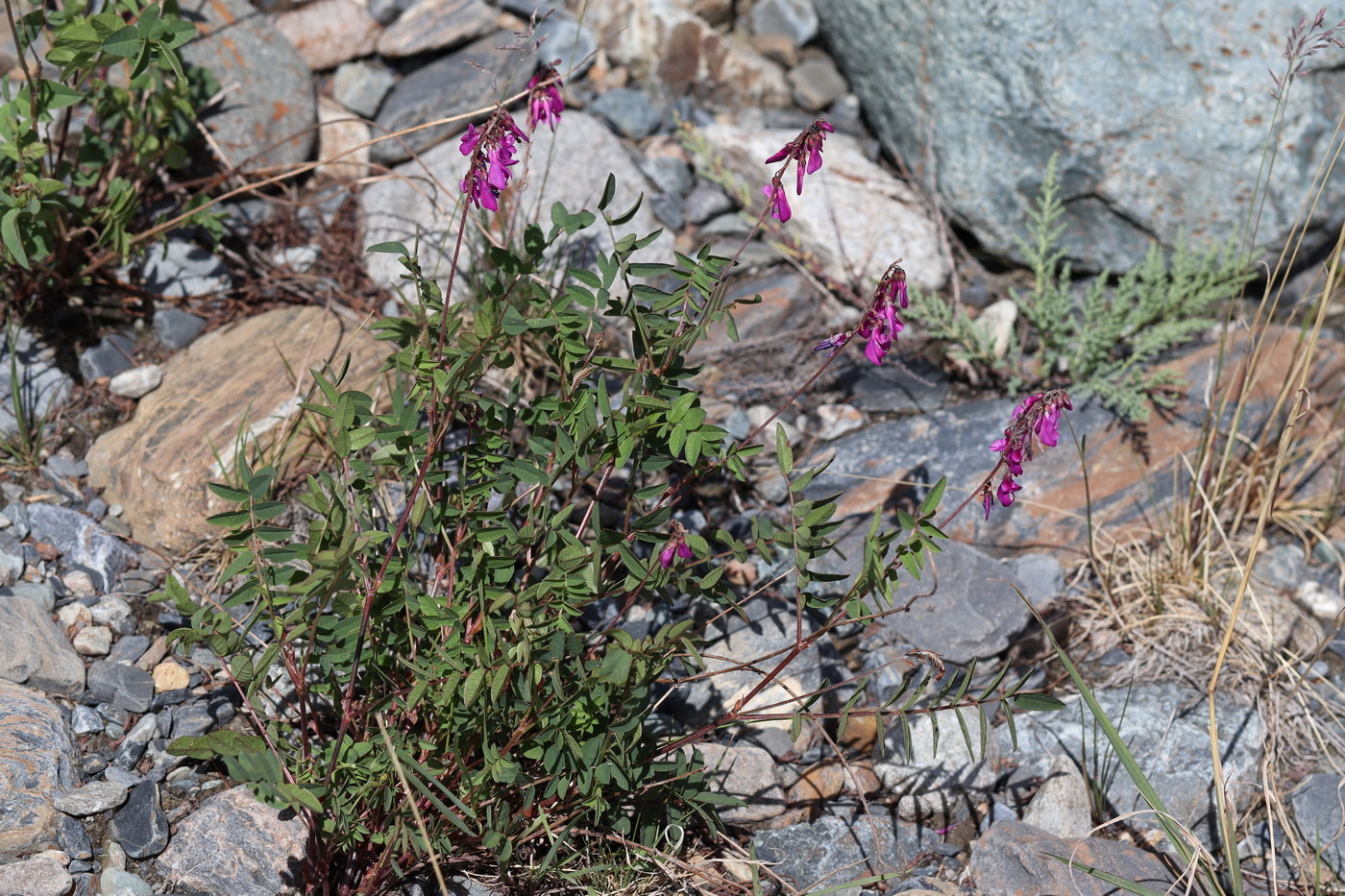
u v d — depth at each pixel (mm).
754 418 4438
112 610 3324
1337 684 3736
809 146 2637
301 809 2748
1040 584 3889
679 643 2852
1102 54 4742
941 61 5020
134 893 2670
